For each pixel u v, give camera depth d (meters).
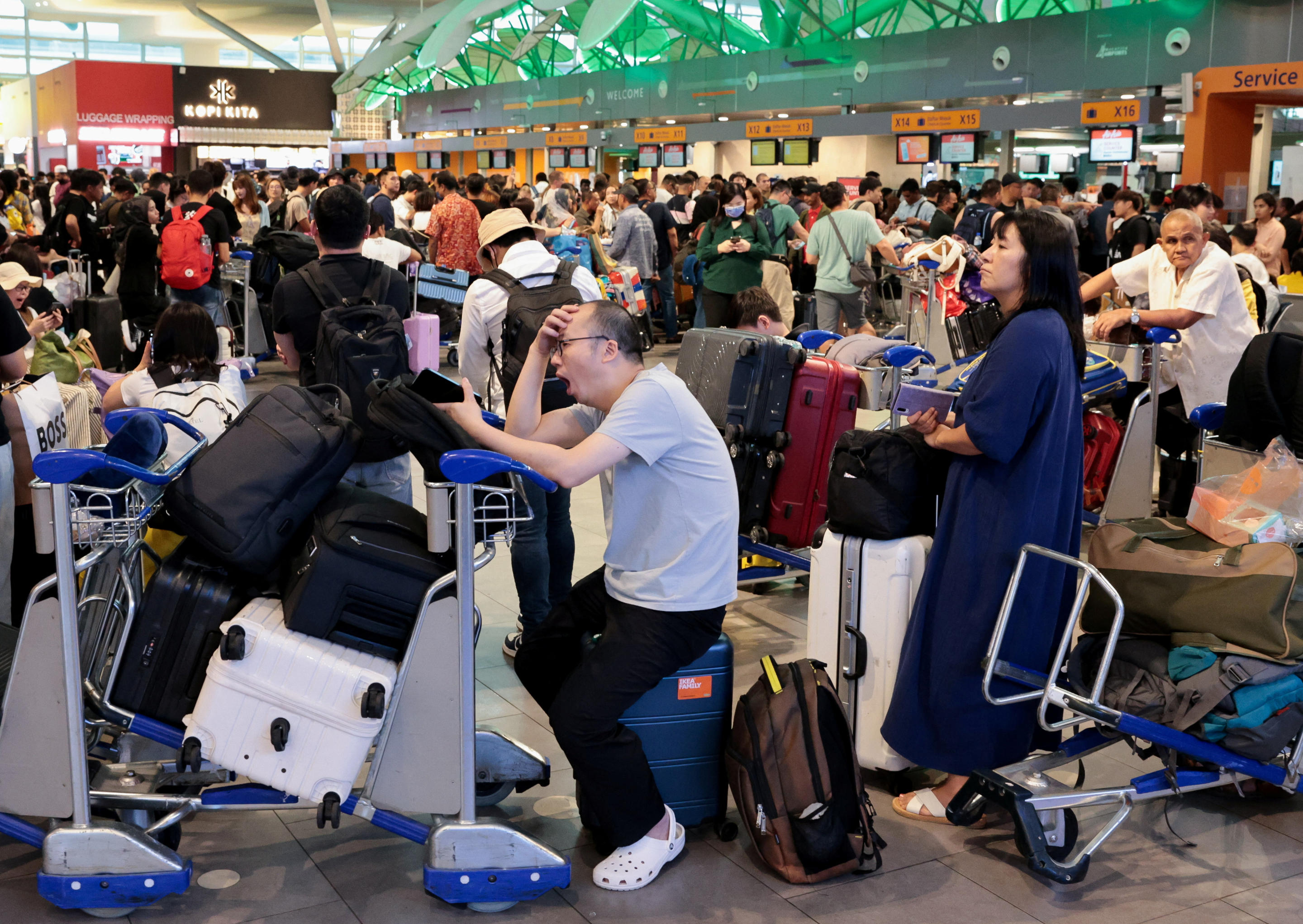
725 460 2.56
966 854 2.75
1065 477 2.78
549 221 12.36
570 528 3.90
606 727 2.49
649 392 2.44
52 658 2.35
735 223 8.52
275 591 2.54
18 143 42.88
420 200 11.05
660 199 14.70
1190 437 5.00
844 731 2.62
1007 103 15.48
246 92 37.81
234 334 9.02
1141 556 2.87
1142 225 8.66
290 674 2.34
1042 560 2.72
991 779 2.64
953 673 2.76
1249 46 12.42
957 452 2.74
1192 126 12.83
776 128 19.12
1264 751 2.64
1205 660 2.67
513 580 4.64
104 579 2.66
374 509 2.53
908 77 16.88
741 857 2.72
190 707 2.48
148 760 2.89
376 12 41.47
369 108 37.66
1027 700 2.71
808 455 3.87
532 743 3.25
